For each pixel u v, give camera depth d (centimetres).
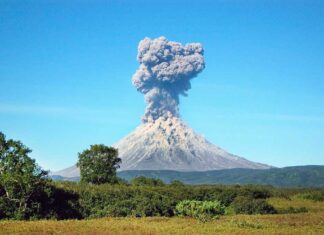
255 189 11381
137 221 6316
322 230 5344
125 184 10994
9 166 6600
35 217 6606
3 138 6688
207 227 5578
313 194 11725
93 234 4638
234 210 8181
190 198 9150
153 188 9344
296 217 7069
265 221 6425
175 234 4797
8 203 6525
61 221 6100
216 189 10212
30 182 6500
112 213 7450
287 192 13038
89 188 8150
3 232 4731
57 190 7412
